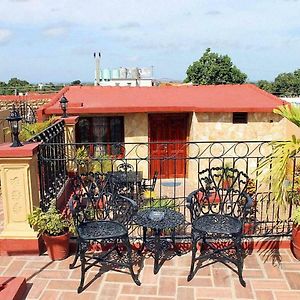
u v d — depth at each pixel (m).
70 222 4.20
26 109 12.22
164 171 10.93
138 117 10.39
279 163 3.57
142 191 6.92
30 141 4.38
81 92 12.06
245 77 30.33
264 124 9.99
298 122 3.95
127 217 4.17
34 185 4.19
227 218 3.96
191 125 10.32
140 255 4.16
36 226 4.14
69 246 4.15
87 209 4.45
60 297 3.39
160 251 4.18
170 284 3.59
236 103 10.19
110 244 4.22
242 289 3.50
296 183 4.47
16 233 4.12
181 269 3.87
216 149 10.04
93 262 3.99
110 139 10.52
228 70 29.81
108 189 4.53
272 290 3.49
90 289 3.51
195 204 4.21
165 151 10.89
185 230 4.73
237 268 3.78
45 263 3.99
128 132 10.44
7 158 3.93
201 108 9.69
